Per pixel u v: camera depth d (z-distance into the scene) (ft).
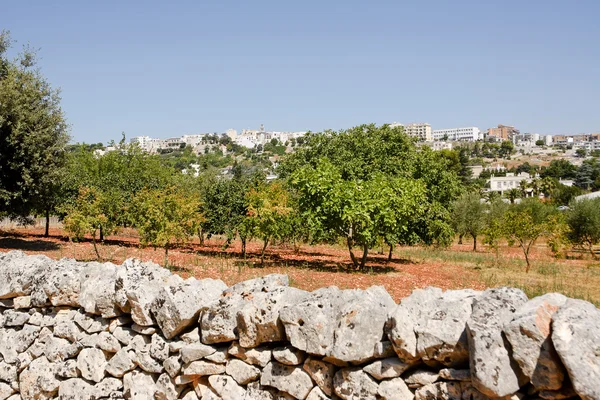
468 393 10.84
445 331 11.10
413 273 60.70
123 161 123.65
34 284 19.92
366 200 58.54
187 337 15.30
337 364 12.82
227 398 14.39
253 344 14.11
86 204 57.16
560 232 75.05
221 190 72.23
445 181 89.66
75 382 17.72
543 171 506.89
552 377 9.52
